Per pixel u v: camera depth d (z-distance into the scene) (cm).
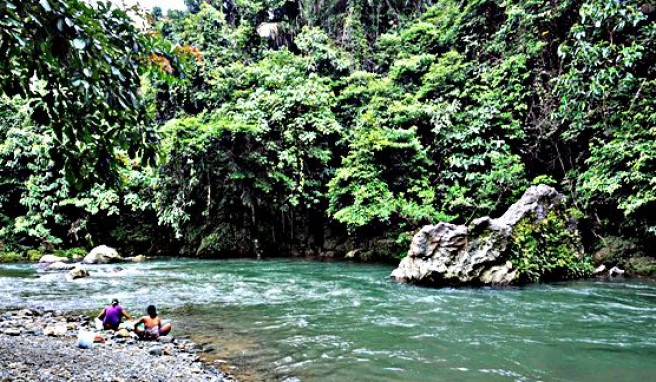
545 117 1822
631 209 1370
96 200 2230
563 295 1108
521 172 1777
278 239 2466
